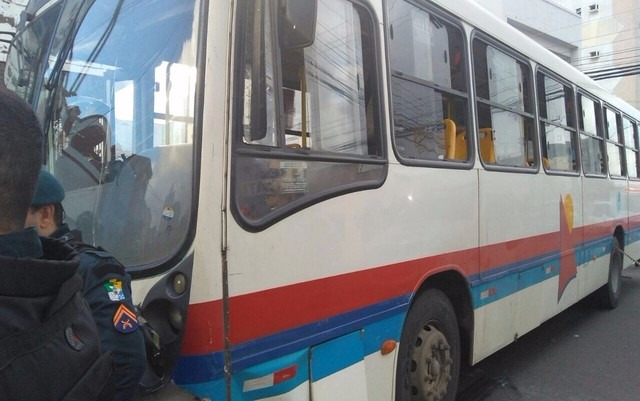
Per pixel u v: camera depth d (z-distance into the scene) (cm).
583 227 651
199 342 209
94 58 269
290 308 243
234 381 218
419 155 349
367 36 310
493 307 433
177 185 221
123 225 232
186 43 230
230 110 222
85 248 187
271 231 235
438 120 374
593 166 705
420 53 357
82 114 265
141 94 242
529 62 520
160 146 229
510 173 462
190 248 212
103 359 129
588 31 3928
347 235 279
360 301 287
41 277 116
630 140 912
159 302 214
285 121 250
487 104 436
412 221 332
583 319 750
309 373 254
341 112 286
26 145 119
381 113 313
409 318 339
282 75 250
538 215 518
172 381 214
